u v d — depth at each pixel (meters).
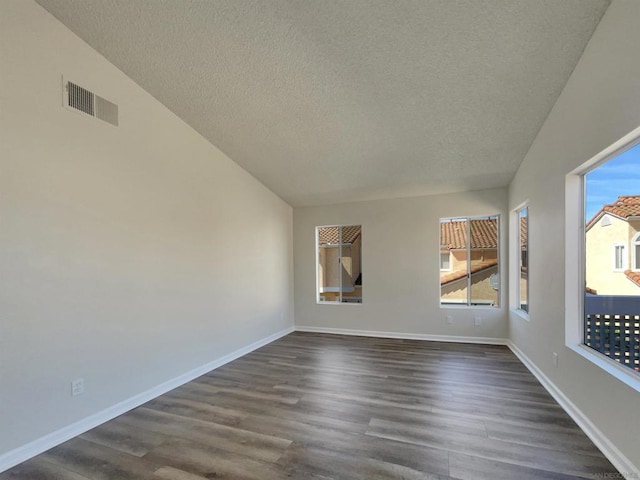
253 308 4.66
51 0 2.24
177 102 3.22
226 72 2.82
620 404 1.90
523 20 2.14
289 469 1.98
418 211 5.13
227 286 4.12
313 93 3.02
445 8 2.11
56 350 2.31
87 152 2.55
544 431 2.33
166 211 3.27
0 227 2.03
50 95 2.31
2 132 2.05
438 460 2.03
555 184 2.85
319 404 2.84
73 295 2.43
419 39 2.35
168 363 3.24
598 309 2.34
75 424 2.41
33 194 2.20
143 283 3.00
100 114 2.65
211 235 3.88
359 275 5.67
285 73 2.79
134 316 2.91
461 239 5.07
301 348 4.66
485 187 4.74
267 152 4.07
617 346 2.10
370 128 3.48
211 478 1.91
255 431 2.42
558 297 2.79
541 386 3.14
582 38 2.20
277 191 5.21
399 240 5.23
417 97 2.96
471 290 5.00
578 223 2.59
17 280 2.11
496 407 2.71
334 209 5.64
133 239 2.92
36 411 2.19
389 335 5.27
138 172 2.98
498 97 2.87
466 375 3.47
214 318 3.88
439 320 5.00
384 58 2.54
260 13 2.26
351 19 2.24
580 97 2.35
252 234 4.68
